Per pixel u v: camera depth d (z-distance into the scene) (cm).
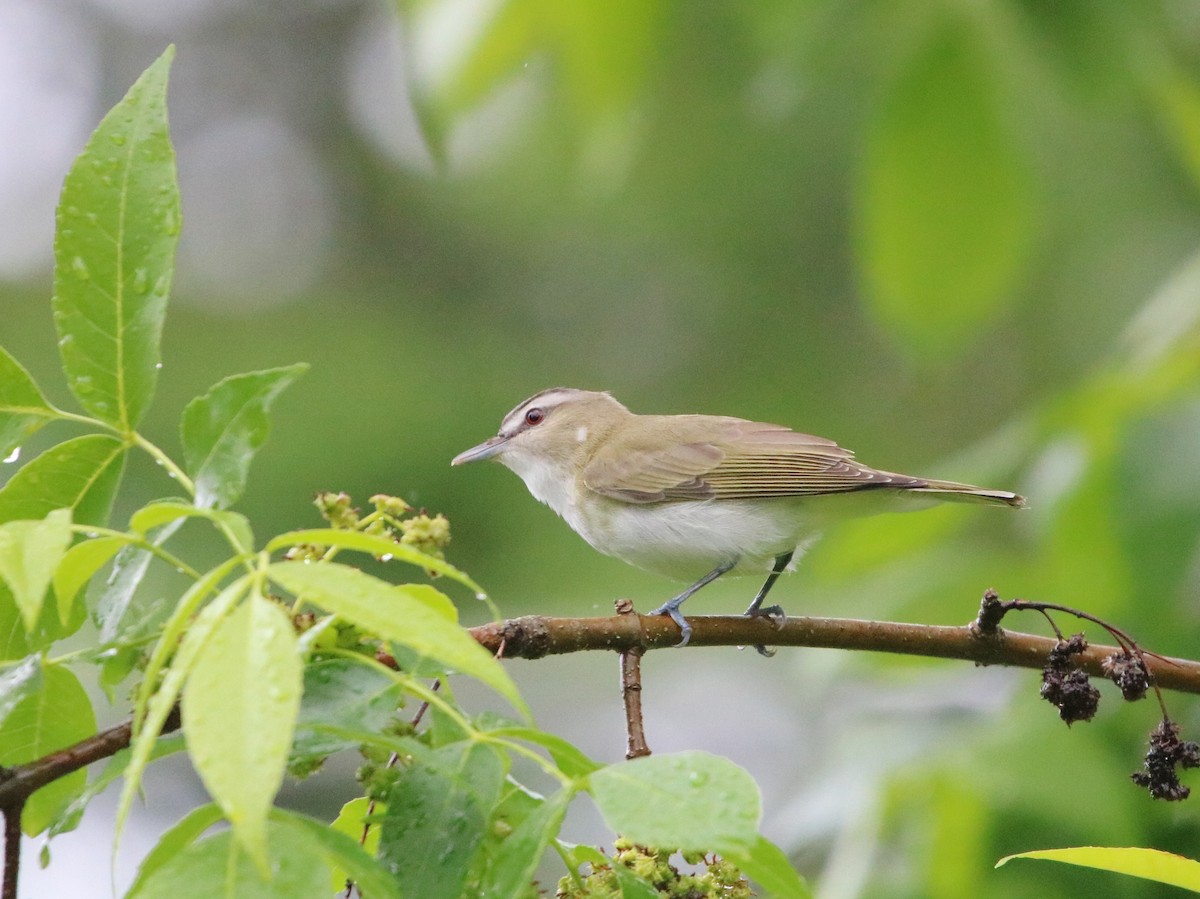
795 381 1786
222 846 365
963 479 910
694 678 1664
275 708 330
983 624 750
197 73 2083
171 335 1717
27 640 525
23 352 1739
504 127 1620
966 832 801
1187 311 935
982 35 781
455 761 457
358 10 2105
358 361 1725
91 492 517
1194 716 846
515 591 1550
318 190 1981
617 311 1839
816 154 1692
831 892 800
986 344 1720
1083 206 1532
